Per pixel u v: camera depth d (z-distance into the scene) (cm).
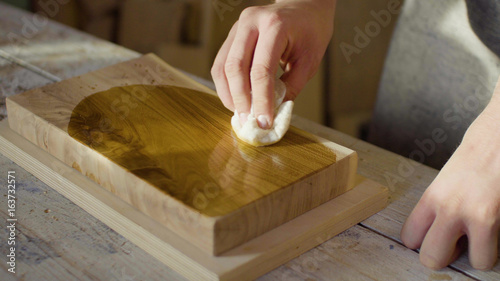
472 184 59
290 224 65
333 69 201
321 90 204
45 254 62
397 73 123
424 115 120
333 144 75
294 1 89
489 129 61
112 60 123
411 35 116
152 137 74
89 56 124
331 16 93
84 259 62
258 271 60
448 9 107
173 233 62
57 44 130
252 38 79
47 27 139
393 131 129
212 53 204
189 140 74
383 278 61
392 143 130
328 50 199
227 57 81
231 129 79
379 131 133
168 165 67
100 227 68
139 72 97
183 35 208
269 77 74
